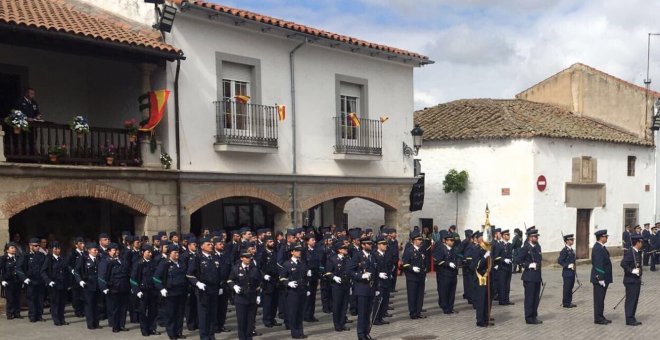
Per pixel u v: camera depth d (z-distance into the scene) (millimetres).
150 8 16828
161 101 16031
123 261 13656
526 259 14734
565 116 31656
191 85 17219
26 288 15016
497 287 17438
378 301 14023
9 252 14219
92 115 18688
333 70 21062
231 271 12469
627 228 29531
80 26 15258
